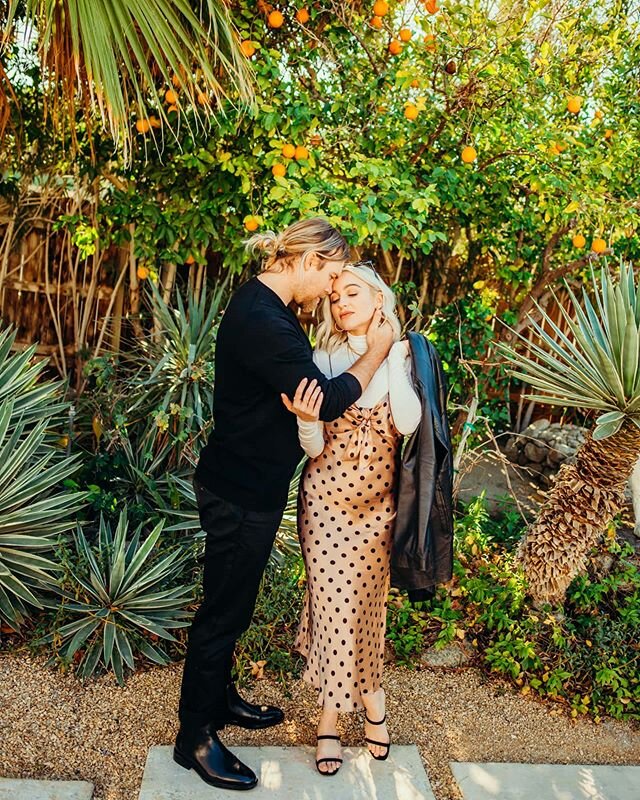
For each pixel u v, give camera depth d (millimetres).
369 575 2502
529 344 3404
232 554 2324
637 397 3016
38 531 3211
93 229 4703
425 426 2416
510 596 3545
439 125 4227
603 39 4578
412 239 4500
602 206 4223
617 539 4117
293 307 2373
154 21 3010
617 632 3371
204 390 3994
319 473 2482
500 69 4039
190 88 3312
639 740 3012
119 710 2857
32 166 4836
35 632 3189
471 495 4816
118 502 3793
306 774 2590
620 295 3074
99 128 4422
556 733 3002
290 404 2166
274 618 3305
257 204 4422
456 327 4871
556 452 5102
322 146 4191
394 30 4418
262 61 3928
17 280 5125
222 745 2531
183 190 4465
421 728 2953
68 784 2459
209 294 5055
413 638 3355
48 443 3998
